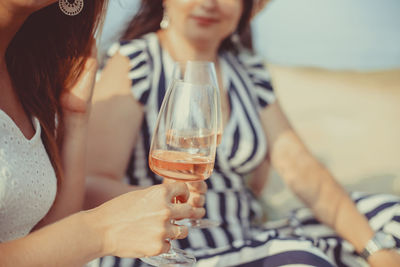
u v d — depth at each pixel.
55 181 1.52
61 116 1.67
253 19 2.61
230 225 2.07
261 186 2.75
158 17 2.45
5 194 1.26
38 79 1.54
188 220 1.81
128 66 2.13
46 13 1.53
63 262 1.12
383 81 12.16
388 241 1.94
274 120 2.45
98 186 1.88
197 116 1.28
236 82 2.37
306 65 13.77
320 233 2.17
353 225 2.07
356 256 2.04
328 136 7.58
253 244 1.65
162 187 1.18
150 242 1.15
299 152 2.39
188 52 2.28
